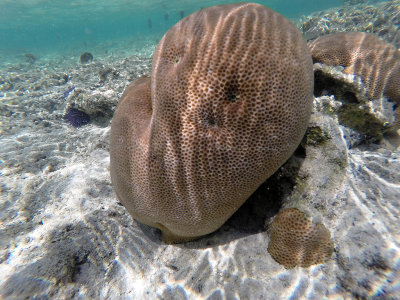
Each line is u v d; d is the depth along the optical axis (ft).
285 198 1.48
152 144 1.22
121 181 1.39
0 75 7.35
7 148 2.98
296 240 1.31
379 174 1.60
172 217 1.34
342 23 6.78
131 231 1.76
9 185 2.17
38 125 3.92
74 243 1.61
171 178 1.22
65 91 5.18
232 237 1.59
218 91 1.07
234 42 1.06
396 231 1.27
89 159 2.67
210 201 1.25
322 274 1.27
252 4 1.19
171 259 1.59
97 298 1.43
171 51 1.16
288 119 1.10
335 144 1.49
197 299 1.38
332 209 1.38
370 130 2.10
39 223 1.73
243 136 1.10
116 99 3.47
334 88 1.97
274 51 1.05
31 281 1.35
